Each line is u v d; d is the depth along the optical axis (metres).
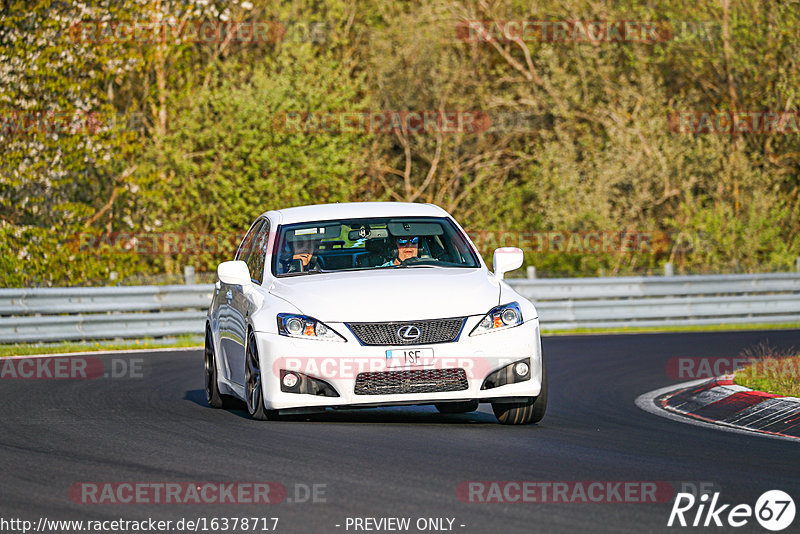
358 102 123.69
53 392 43.88
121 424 34.38
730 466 27.47
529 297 84.19
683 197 118.44
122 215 101.62
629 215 116.06
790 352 60.34
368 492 23.94
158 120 112.00
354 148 116.00
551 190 120.44
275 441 30.50
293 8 122.25
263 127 105.94
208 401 40.69
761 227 111.69
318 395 32.62
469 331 32.81
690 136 118.06
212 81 112.62
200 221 107.75
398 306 32.81
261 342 33.19
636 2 123.31
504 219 127.38
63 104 90.25
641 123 119.12
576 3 125.50
